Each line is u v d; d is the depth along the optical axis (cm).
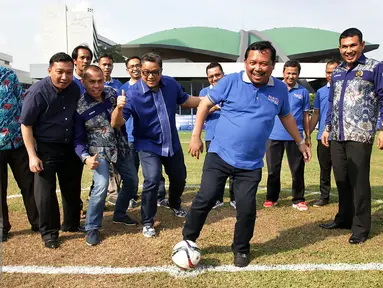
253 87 333
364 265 339
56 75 358
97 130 397
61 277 318
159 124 417
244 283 305
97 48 5216
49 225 388
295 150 530
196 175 821
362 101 391
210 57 5288
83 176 809
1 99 384
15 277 317
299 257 359
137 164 541
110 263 346
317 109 570
